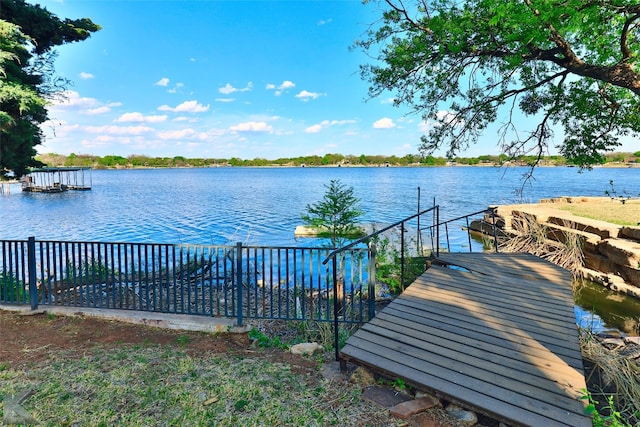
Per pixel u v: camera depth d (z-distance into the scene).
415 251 11.37
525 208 16.92
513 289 5.47
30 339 4.59
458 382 3.00
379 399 3.10
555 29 5.00
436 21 5.64
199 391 3.31
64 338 4.64
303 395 3.23
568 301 4.92
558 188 49.84
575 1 4.28
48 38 10.00
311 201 40.84
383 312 4.54
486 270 6.53
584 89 6.91
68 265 5.63
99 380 3.51
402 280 7.17
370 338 3.83
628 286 9.41
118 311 5.43
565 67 5.59
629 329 7.50
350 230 9.76
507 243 13.22
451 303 4.86
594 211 15.33
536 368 3.19
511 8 4.58
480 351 3.52
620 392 3.95
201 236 21.02
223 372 3.71
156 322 5.12
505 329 4.02
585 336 5.50
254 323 6.20
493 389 2.89
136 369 3.76
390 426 2.74
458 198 40.06
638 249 9.58
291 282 10.64
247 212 31.78
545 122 7.45
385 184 66.81
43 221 27.08
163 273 10.34
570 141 7.44
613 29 5.77
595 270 10.87
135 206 36.94
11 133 8.40
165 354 4.15
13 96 7.90
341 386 3.37
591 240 11.16
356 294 8.52
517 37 4.92
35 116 9.38
